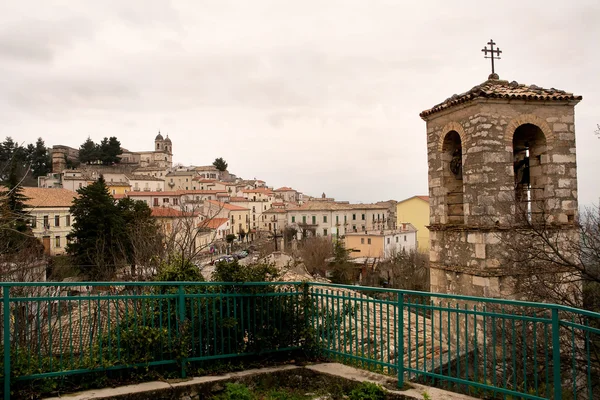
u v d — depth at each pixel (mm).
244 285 7918
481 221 13344
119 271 26500
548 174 13836
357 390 6754
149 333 6988
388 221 113250
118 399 6352
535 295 12398
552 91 14172
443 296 6680
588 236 13398
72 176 101062
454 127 14570
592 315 5137
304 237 89688
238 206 103750
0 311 7281
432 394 6523
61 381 6496
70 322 6578
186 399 6773
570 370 10992
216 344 7613
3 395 6023
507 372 11523
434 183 15648
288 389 7461
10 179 35250
